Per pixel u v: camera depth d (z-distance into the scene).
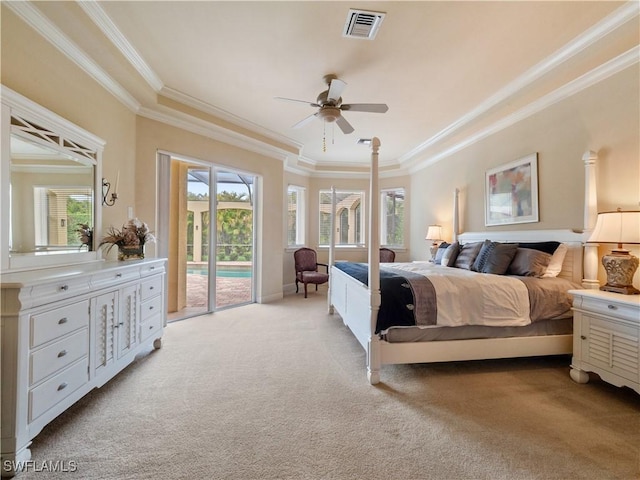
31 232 1.88
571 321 2.54
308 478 1.33
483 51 2.52
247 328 3.54
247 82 3.10
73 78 2.32
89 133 2.39
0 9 1.74
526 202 3.34
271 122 4.23
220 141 4.19
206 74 2.95
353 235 6.84
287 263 6.02
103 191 2.71
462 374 2.40
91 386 1.84
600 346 2.10
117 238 2.61
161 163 3.53
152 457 1.44
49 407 1.50
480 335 2.40
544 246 2.88
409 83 3.05
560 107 2.95
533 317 2.41
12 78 1.81
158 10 2.09
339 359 2.66
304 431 1.65
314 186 6.62
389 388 2.15
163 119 3.51
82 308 1.76
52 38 2.08
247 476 1.33
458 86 3.11
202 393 2.04
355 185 6.71
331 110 2.87
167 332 3.37
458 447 1.54
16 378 1.33
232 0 1.99
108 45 2.32
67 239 2.22
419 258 5.83
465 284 2.41
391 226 6.60
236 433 1.63
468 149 4.39
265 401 1.96
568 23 2.17
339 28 2.26
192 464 1.40
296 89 3.25
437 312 2.26
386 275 2.64
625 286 2.15
